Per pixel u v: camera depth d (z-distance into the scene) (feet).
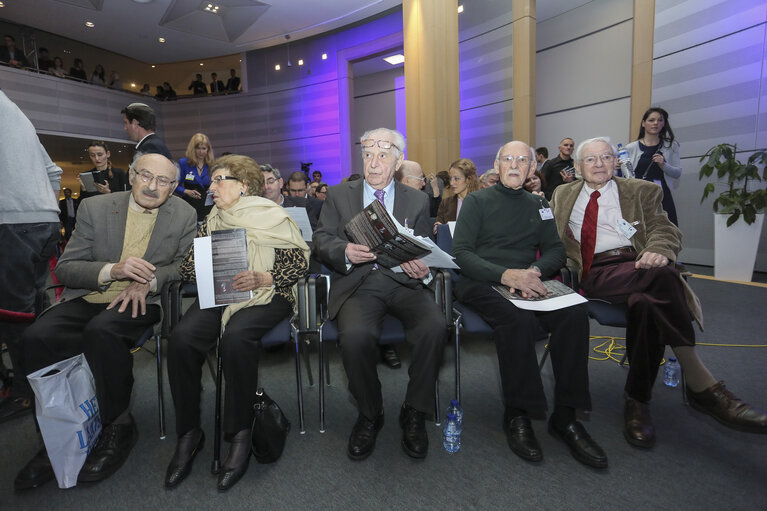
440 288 5.84
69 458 4.63
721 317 10.31
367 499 4.46
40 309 5.81
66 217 21.31
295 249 6.00
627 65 21.27
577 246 7.00
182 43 37.32
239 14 32.40
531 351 5.31
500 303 5.59
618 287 6.09
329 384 7.41
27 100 32.48
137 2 30.09
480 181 11.55
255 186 6.08
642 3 18.65
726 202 14.34
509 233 6.45
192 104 42.09
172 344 4.96
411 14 23.12
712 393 5.48
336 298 5.90
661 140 11.15
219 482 4.65
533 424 5.93
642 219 6.69
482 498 4.43
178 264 6.01
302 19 33.01
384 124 38.09
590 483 4.61
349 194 6.42
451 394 6.94
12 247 5.78
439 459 5.16
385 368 8.06
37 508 4.40
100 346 4.96
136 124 9.49
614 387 7.04
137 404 6.78
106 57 40.52
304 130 39.32
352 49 35.04
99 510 4.36
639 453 5.15
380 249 5.14
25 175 5.86
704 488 4.47
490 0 24.11
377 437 5.68
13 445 5.60
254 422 4.79
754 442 5.32
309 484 4.73
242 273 5.22
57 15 31.81
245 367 4.98
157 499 4.52
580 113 23.59
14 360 6.18
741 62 15.79
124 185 15.06
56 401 4.53
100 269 5.24
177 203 6.20
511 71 23.53
